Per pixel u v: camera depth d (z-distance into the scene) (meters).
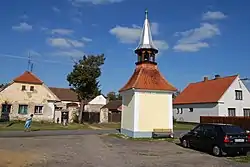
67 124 39.84
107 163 11.54
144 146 17.44
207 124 15.58
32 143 18.08
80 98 43.22
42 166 10.73
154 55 24.88
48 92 43.12
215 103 42.19
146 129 22.34
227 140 13.70
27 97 41.72
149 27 25.77
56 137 22.27
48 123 40.50
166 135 22.38
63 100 62.31
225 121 32.22
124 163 11.61
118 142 19.44
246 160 12.90
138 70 24.59
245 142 14.01
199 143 15.48
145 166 11.08
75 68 42.22
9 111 40.53
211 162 12.26
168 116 22.97
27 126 28.33
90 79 41.75
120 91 25.69
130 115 23.30
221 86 44.25
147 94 22.69
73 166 10.80
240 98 43.22
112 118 49.69
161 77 24.09
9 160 11.76
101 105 69.38
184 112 49.25
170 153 14.71
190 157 13.50
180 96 52.12
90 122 47.09
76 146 16.92
